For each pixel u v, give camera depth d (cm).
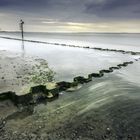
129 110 2245
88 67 4906
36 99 2492
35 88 2589
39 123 1981
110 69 4562
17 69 4116
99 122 1994
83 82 3306
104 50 9694
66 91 2883
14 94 2383
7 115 2123
